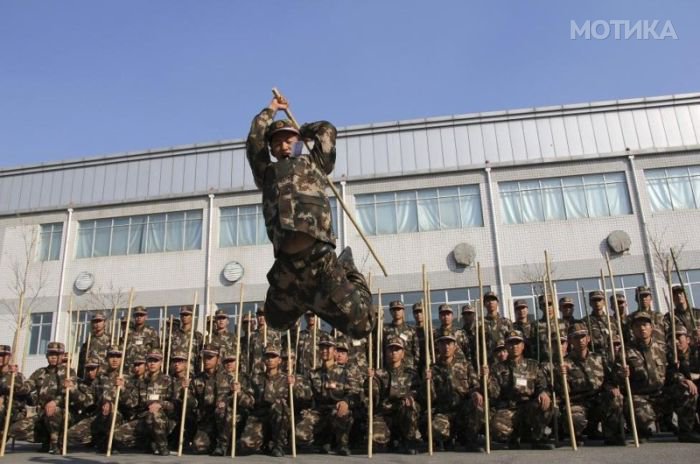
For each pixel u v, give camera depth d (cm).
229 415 970
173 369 1076
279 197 461
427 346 962
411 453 913
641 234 2217
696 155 2283
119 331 1355
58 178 2758
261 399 974
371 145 2491
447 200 2383
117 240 2620
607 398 904
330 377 988
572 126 2391
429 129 2473
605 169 2311
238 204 2530
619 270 2194
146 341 1294
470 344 1135
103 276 2561
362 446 1008
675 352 962
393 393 968
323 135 496
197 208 2569
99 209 2672
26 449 1132
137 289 2508
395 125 2494
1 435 1032
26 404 1128
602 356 967
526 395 931
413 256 2327
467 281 2267
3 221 2731
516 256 2264
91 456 945
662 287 2133
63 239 2648
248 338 1248
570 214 2294
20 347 2516
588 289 2202
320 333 1213
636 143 2341
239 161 2606
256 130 493
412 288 2294
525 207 2327
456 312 2250
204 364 1038
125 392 1050
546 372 973
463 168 2381
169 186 2633
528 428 932
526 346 1137
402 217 2392
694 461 675
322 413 991
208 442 994
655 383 934
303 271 468
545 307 1104
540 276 2086
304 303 490
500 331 1146
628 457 729
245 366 1219
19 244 2681
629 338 1099
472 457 809
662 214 2231
